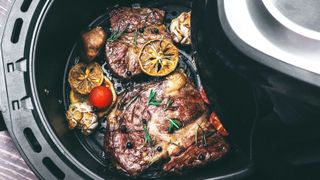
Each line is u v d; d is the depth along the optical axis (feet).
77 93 1.83
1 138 1.72
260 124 1.02
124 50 1.78
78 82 1.80
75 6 1.74
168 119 1.70
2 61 1.49
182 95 1.72
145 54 1.76
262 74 0.92
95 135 1.86
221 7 0.96
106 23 1.94
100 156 1.84
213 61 1.00
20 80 1.49
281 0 0.91
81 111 1.77
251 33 0.92
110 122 1.74
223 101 1.05
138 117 1.71
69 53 1.92
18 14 1.52
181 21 1.80
